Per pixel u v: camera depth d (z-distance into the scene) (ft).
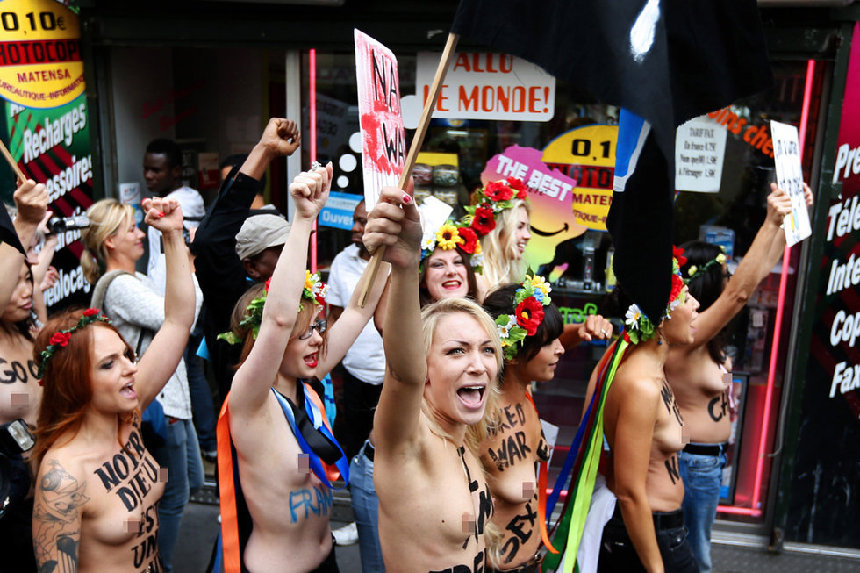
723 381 11.96
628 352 9.89
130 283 12.10
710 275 12.30
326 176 7.36
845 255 13.80
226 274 9.90
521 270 13.25
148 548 7.94
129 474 7.80
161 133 17.58
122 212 12.37
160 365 8.76
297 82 15.47
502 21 5.52
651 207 6.20
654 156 6.14
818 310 14.07
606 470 10.45
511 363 9.00
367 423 13.62
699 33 6.11
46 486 7.07
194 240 10.00
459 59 14.75
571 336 12.64
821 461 14.61
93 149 15.92
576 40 5.58
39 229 12.23
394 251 5.48
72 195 15.79
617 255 6.45
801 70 13.98
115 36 14.99
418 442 6.41
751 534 15.33
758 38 6.22
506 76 14.78
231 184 10.20
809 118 14.10
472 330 6.77
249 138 17.24
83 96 15.65
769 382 14.99
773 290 14.80
